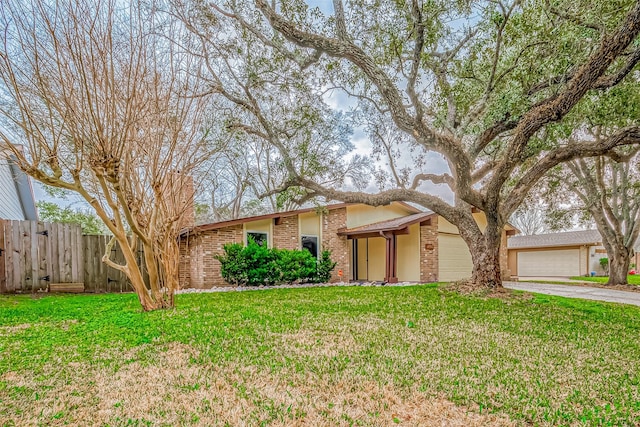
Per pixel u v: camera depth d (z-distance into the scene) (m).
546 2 7.34
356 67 9.48
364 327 5.52
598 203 14.66
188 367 3.64
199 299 8.68
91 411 2.71
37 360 3.80
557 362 4.08
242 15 8.61
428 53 9.12
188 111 6.55
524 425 2.64
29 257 9.65
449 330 5.47
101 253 10.79
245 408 2.78
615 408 2.92
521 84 8.31
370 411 2.78
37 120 5.23
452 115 9.98
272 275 12.36
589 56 7.20
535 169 9.41
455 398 3.03
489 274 9.67
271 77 9.63
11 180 13.05
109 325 5.47
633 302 9.46
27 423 2.52
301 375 3.45
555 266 25.83
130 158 6.07
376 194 10.45
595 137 11.47
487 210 9.41
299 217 14.71
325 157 12.84
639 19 6.16
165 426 2.50
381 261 16.75
